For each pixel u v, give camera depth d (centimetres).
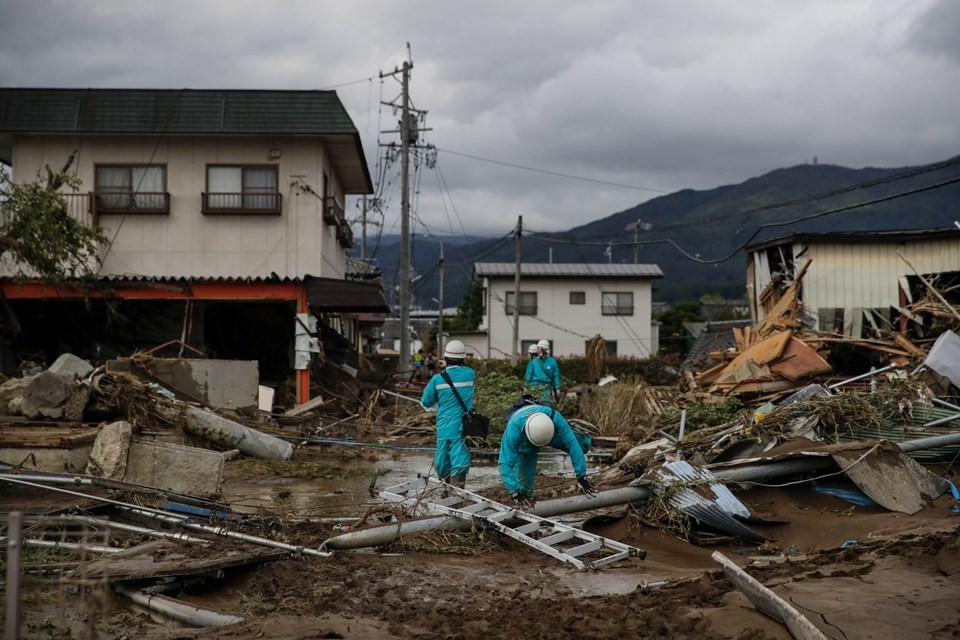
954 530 701
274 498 968
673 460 969
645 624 480
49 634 468
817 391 1131
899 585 543
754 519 783
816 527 788
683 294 12862
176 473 830
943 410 1012
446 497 845
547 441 778
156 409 1199
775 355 1675
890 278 2302
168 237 2134
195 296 2023
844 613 475
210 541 648
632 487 838
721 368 1877
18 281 1906
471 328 5316
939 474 931
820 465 884
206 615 502
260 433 1323
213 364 1537
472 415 912
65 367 1255
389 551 700
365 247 4719
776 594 479
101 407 1136
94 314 2134
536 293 4681
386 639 462
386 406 2175
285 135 2138
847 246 2320
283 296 2033
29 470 803
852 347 1773
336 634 464
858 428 976
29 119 2064
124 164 2128
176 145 2141
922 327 1806
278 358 2350
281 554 634
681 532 792
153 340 2159
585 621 492
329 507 902
